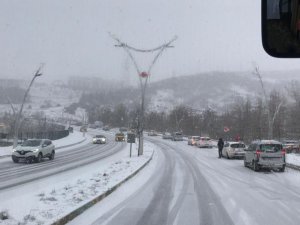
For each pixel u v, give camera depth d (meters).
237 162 36.50
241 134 65.25
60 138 84.31
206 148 61.44
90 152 50.66
